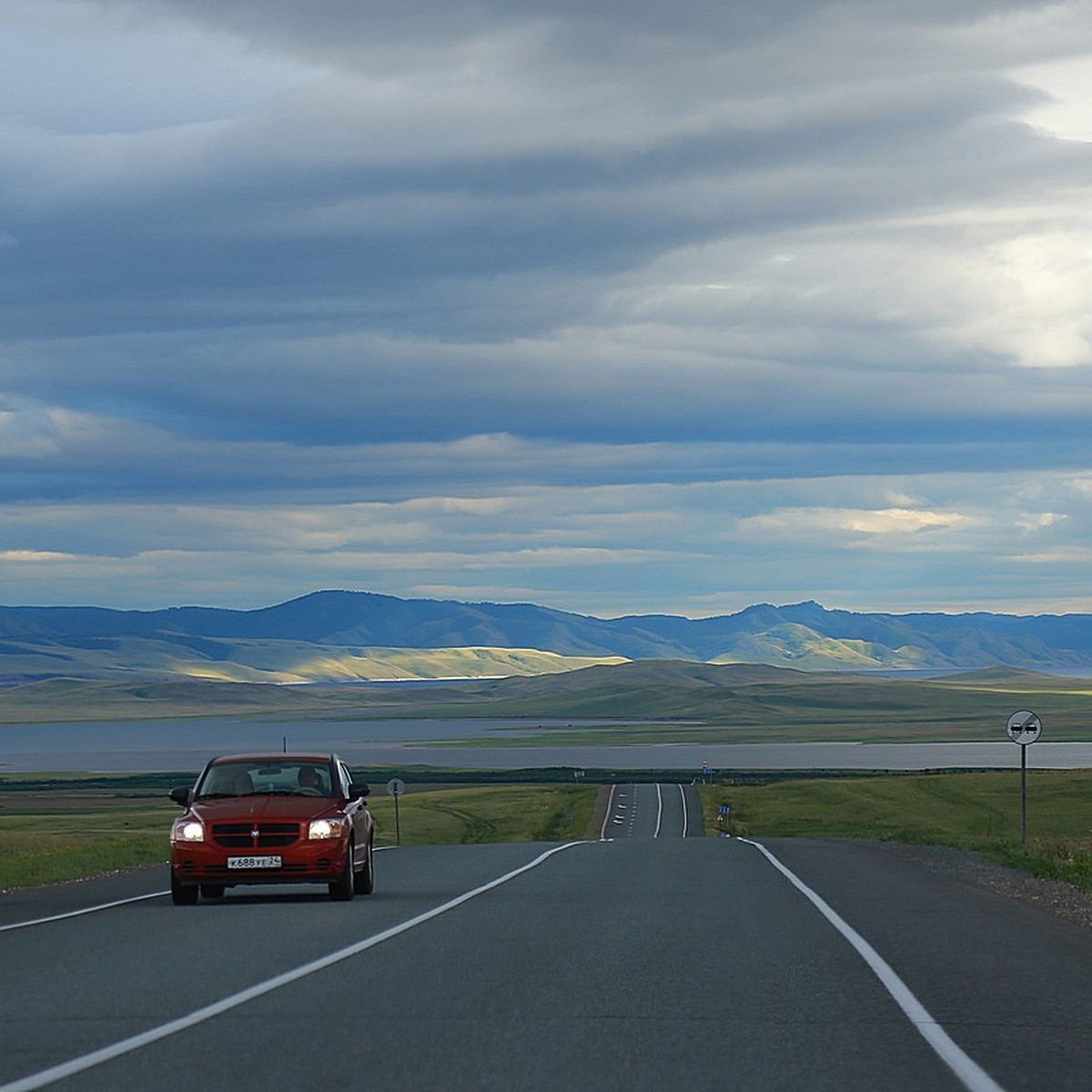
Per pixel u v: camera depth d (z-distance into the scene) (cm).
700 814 14275
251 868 2519
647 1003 1460
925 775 16862
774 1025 1345
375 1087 1068
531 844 5381
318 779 2764
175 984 1568
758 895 2755
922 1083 1110
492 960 1769
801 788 16000
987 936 2080
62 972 1655
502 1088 1070
